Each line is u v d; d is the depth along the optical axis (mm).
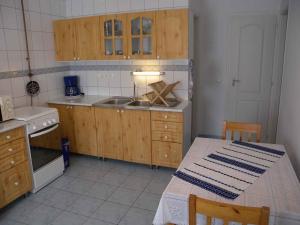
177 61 3648
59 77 4113
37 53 3660
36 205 2770
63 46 3887
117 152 3668
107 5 3840
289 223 1350
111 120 3578
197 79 4539
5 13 3152
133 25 3416
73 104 3717
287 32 3129
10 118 2824
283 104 3158
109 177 3346
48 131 3072
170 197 1541
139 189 3043
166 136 3334
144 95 3744
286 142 2848
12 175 2703
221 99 4562
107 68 4082
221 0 4203
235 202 1457
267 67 4203
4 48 3172
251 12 4113
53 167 3240
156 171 3490
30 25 3520
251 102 4402
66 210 2676
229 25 4246
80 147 3883
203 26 4379
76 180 3283
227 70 4414
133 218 2520
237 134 4465
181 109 3176
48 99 3914
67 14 4133
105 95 4199
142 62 3844
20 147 2781
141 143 3490
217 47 4387
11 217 2580
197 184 1654
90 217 2553
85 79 4273
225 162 1975
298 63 2488
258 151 2180
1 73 3156
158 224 1578
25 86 3498
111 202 2795
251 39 4191
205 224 1446
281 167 1884
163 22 3256
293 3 2840
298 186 1619
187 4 3393
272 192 1552
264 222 1152
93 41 3686
